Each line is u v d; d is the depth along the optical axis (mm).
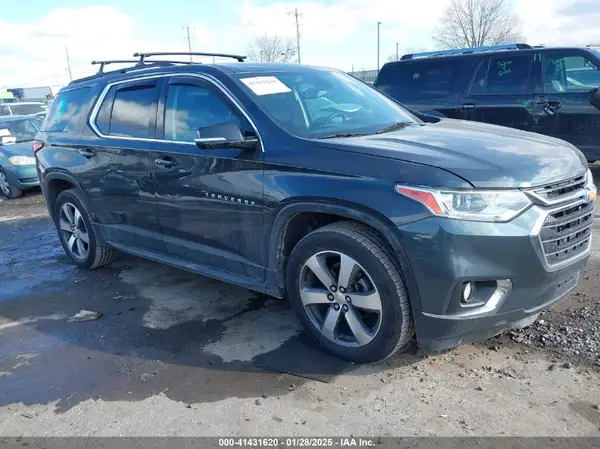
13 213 9164
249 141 3537
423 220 2859
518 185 2896
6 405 3191
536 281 3000
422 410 2895
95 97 5035
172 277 5207
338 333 3441
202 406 3055
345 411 2930
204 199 3896
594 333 3541
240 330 3959
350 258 3172
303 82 4207
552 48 7910
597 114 7535
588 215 3357
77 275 5473
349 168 3133
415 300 3006
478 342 3537
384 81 9578
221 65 4125
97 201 4973
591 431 2664
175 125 4184
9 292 5117
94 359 3672
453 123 4293
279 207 3406
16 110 17656
